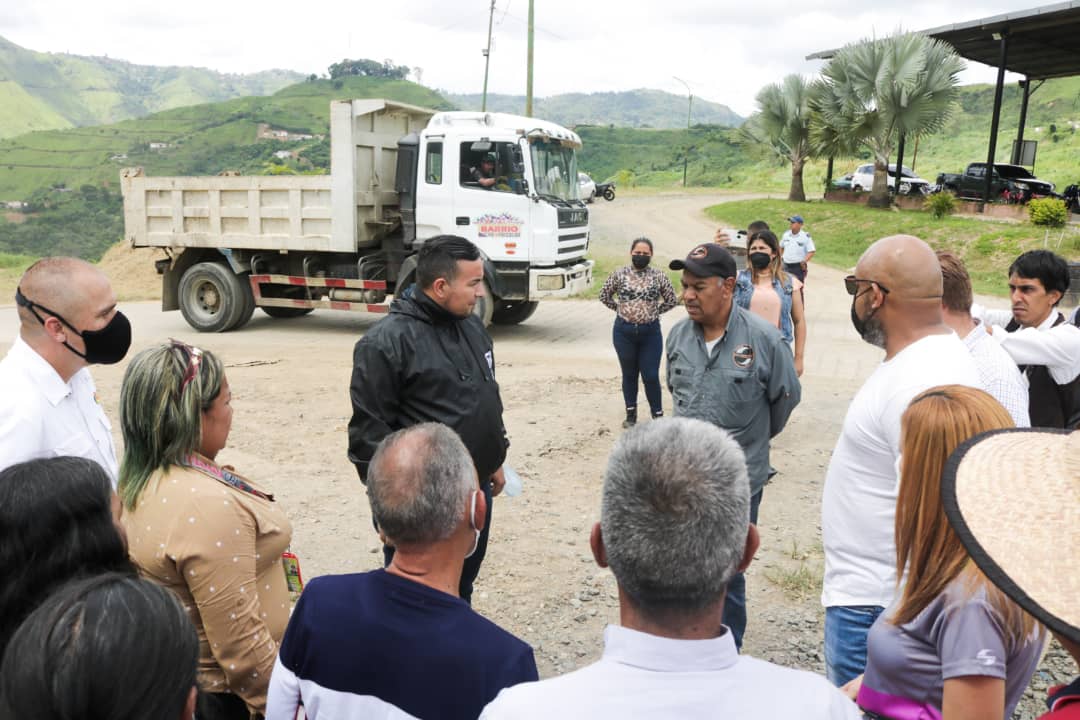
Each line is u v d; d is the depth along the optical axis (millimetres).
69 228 178000
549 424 7785
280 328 14117
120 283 21578
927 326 2586
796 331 6879
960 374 2404
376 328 3404
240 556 2326
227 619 2297
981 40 28891
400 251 13078
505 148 11789
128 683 1225
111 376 9969
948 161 71750
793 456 6883
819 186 51562
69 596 1294
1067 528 1427
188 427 2334
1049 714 1432
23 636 1257
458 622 1854
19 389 2596
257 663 2350
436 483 1932
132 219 13641
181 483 2312
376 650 1808
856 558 2510
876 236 25250
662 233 27641
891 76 29000
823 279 20062
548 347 12344
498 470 3760
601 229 28562
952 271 3123
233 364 10773
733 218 30734
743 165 90125
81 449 2781
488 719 1340
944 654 1745
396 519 1923
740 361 3699
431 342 3396
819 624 4199
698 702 1300
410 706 1793
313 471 6457
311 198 12469
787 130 33688
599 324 14453
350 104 11969
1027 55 30609
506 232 12000
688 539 1347
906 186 33031
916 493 1883
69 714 1201
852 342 12680
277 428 7633
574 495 5980
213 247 13297
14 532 1834
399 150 12344
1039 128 86188
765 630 4141
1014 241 21938
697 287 3656
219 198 13070
